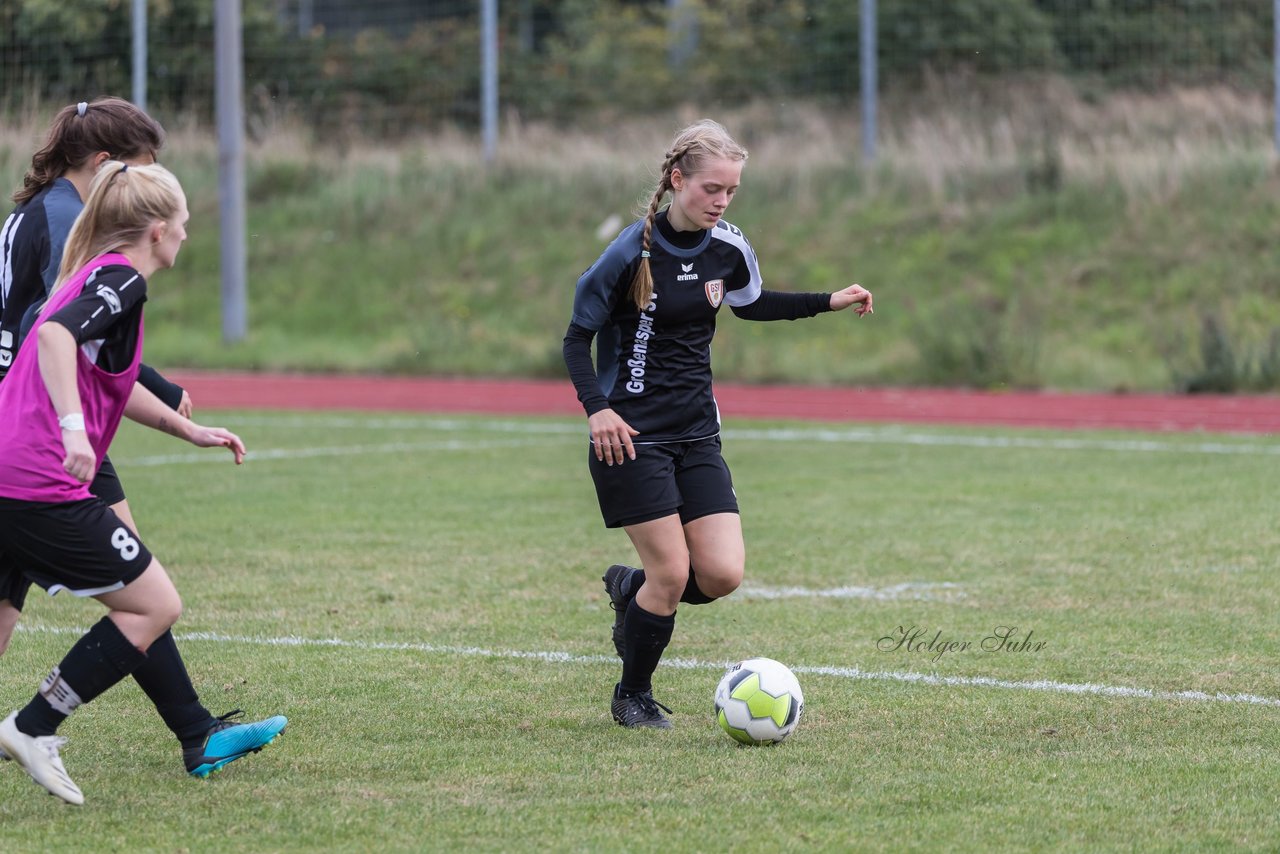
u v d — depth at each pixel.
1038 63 79.44
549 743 13.09
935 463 33.12
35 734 10.97
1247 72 76.25
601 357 13.58
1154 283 60.75
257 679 15.30
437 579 20.55
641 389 13.36
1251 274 60.00
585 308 13.22
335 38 85.56
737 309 14.13
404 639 17.12
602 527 24.88
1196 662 15.98
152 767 12.34
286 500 27.62
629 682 13.75
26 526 10.73
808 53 84.19
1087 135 73.12
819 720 13.84
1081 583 20.17
